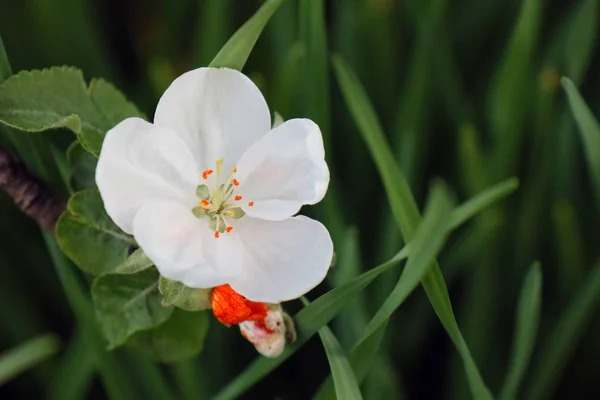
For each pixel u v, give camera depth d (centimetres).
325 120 51
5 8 53
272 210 43
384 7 53
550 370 50
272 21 53
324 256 42
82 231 44
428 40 52
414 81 52
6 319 53
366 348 45
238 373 52
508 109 52
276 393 53
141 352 49
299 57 51
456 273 53
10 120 43
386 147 48
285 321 44
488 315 52
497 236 52
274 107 52
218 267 42
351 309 49
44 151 45
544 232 53
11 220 53
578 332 50
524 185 54
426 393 53
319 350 53
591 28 53
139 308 44
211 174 43
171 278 41
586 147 49
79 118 42
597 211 54
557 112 55
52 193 45
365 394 49
